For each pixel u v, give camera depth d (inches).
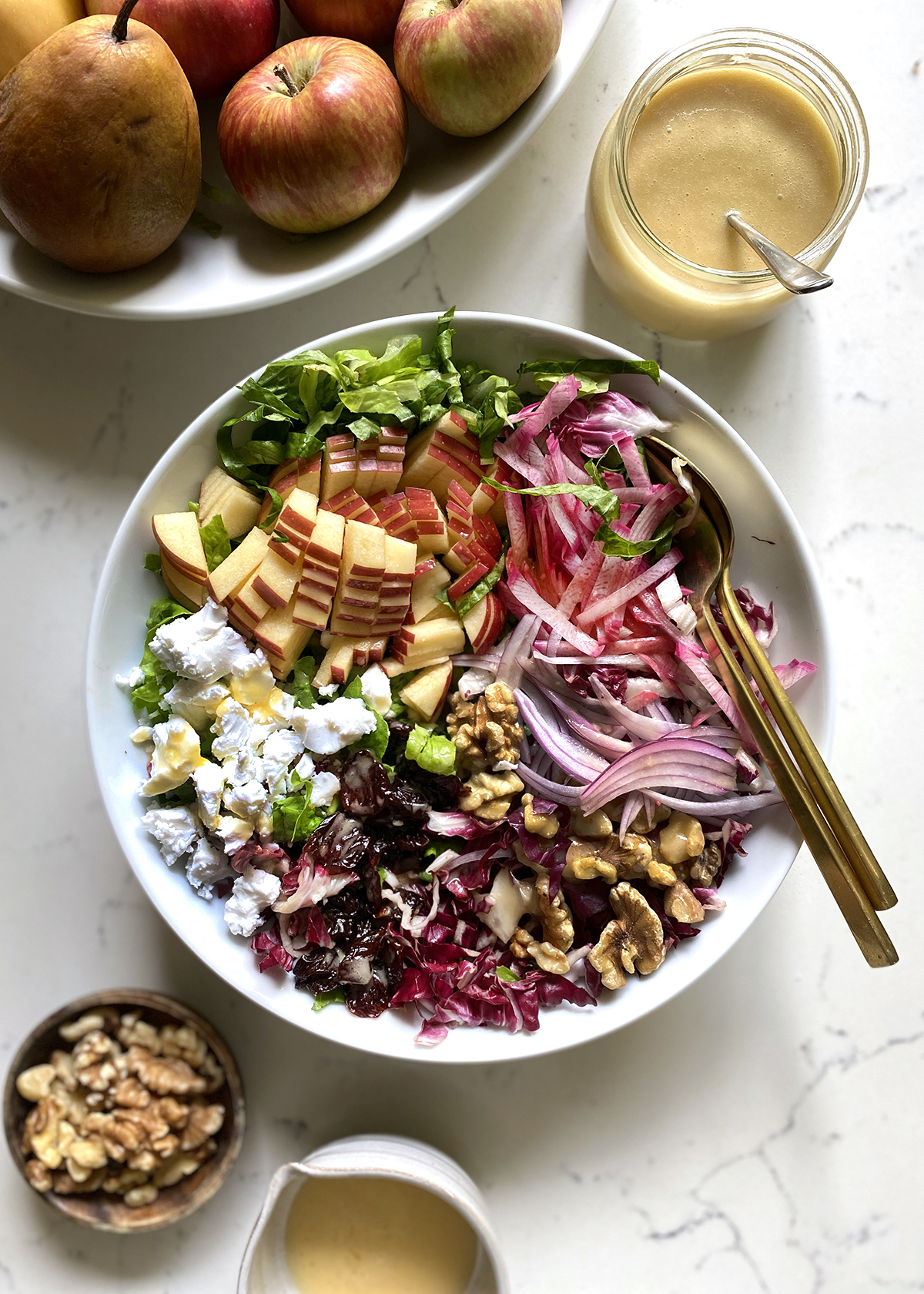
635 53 23.0
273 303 21.5
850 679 23.9
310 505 20.3
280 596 20.4
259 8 21.3
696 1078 24.1
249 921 20.7
